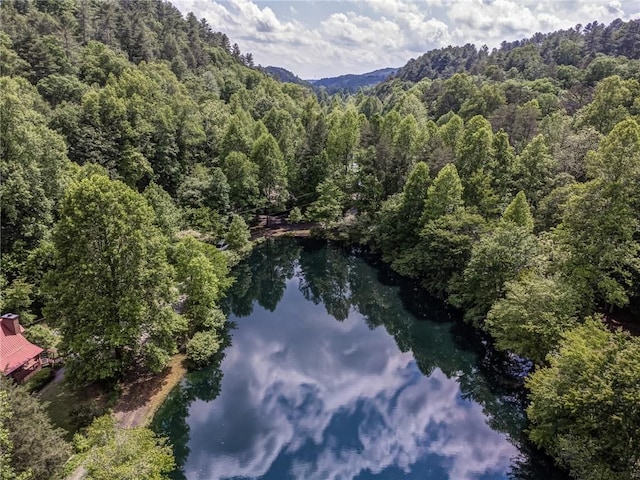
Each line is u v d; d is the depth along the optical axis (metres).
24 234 39.59
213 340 37.88
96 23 112.12
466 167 56.56
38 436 18.91
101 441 21.34
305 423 31.94
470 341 42.31
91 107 64.50
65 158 51.16
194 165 78.62
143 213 31.58
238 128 78.00
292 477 26.48
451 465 27.73
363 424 31.91
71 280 29.34
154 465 20.92
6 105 40.00
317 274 63.47
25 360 30.20
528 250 38.25
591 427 22.06
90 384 31.59
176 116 77.94
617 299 33.25
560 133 61.12
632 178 32.22
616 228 33.09
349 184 72.25
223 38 196.88
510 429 30.72
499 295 39.41
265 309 53.41
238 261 60.97
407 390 36.50
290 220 75.25
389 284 56.84
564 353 23.83
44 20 92.56
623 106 59.06
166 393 32.31
